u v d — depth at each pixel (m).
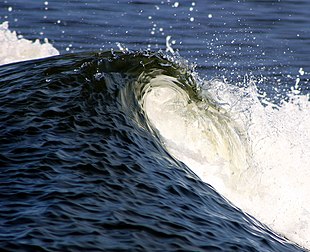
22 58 40.62
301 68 49.12
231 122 28.11
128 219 18.91
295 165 29.78
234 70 49.16
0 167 21.14
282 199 28.02
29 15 60.16
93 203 19.39
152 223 18.98
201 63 50.22
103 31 56.84
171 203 20.55
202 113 27.48
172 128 27.02
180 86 27.72
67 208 18.86
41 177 20.56
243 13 64.94
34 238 17.17
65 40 54.19
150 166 22.55
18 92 25.59
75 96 25.33
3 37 42.19
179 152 26.16
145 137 24.48
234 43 55.69
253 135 30.41
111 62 27.36
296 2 70.25
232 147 27.41
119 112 25.11
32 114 24.22
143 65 27.66
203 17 62.75
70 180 20.52
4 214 18.39
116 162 22.08
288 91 45.38
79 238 17.50
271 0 70.31
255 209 26.83
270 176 28.97
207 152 26.86
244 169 27.38
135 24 59.28
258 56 52.75
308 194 28.98
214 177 26.23
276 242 20.75
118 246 17.48
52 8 62.66
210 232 19.39
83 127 23.75
